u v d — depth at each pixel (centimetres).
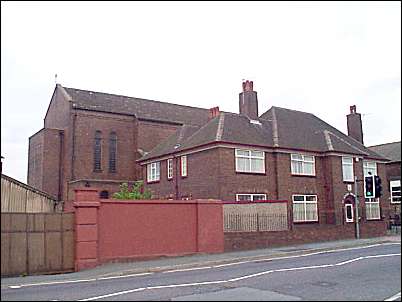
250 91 3375
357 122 3950
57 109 4241
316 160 3234
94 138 3991
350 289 1090
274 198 2998
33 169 4181
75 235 1638
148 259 1803
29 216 1572
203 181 2916
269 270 1470
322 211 3181
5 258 1509
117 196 2845
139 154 4072
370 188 2284
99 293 1130
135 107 4388
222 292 1080
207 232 1983
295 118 3547
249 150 2945
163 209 1878
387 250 2064
